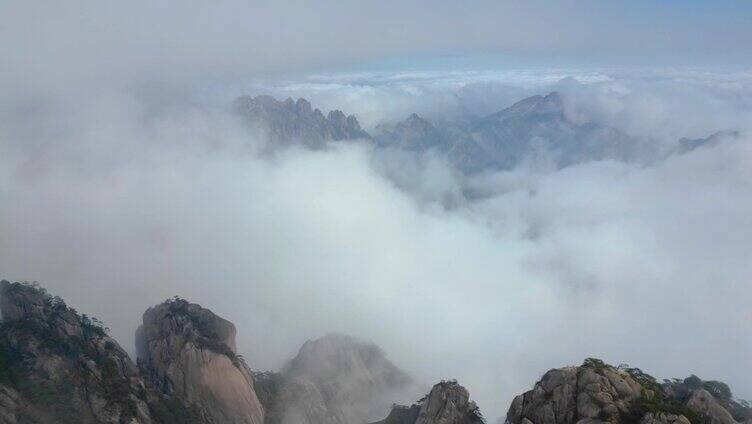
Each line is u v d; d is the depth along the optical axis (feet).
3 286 385.70
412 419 368.68
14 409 288.92
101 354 348.38
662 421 214.07
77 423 293.23
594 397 227.40
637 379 250.16
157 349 385.50
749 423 241.96
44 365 316.40
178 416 337.52
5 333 337.93
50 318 358.64
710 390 325.01
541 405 237.86
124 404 310.65
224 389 361.10
